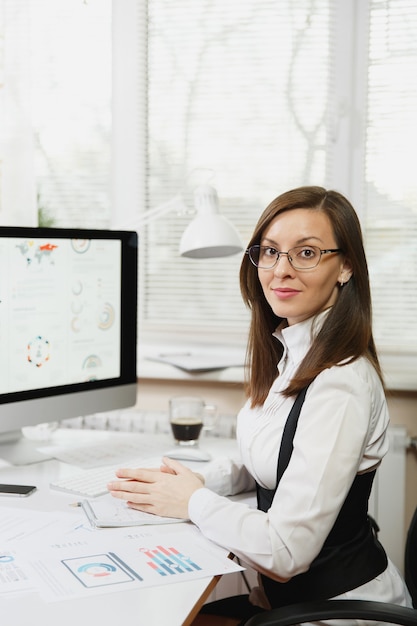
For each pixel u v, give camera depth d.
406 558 1.42
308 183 2.14
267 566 1.12
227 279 2.21
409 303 2.10
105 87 2.24
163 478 1.31
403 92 2.07
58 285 1.59
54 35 2.23
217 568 1.07
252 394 1.47
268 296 1.35
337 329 1.28
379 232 2.11
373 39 2.08
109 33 2.22
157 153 2.23
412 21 2.05
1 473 1.53
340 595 1.22
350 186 2.13
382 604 1.07
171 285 2.24
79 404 1.66
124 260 1.72
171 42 2.19
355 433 1.17
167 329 2.26
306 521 1.12
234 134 2.17
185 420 1.78
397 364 2.11
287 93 2.13
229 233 1.82
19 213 2.21
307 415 1.20
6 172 2.20
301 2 2.11
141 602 0.95
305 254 1.29
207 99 2.18
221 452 1.73
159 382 2.17
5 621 0.89
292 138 2.14
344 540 1.25
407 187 2.08
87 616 0.91
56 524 1.24
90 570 1.05
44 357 1.58
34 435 1.85
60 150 2.26
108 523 1.22
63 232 1.59
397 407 2.04
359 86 2.11
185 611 0.93
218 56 2.16
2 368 1.50
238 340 2.23
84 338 1.66
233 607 1.41
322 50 2.11
